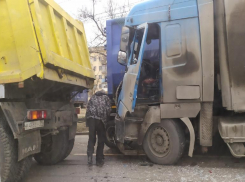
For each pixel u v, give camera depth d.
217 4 4.59
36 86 4.05
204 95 4.58
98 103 5.15
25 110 3.83
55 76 3.82
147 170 4.64
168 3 4.88
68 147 5.45
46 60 3.45
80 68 4.86
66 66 4.14
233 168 4.59
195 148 5.27
